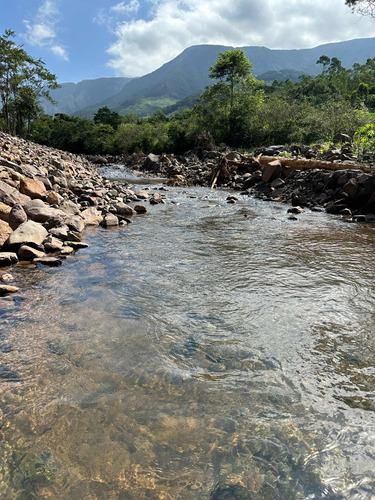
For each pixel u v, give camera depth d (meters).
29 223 5.89
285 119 38.38
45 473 1.69
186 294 4.03
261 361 2.69
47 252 5.58
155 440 1.90
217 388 2.37
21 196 7.12
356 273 4.84
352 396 2.30
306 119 33.81
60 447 1.85
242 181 17.30
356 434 1.97
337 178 11.20
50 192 8.15
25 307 3.59
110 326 3.22
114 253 5.71
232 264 5.21
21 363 2.61
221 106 44.03
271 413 2.13
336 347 2.91
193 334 3.11
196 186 17.88
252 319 3.41
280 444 1.89
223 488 1.63
